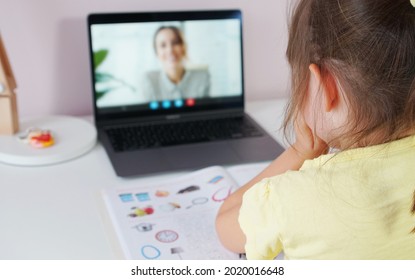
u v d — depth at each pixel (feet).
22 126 3.44
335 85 1.93
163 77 3.61
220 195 2.85
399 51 1.78
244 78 3.93
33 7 3.42
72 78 3.68
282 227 1.97
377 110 1.87
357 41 1.80
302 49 2.00
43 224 2.60
